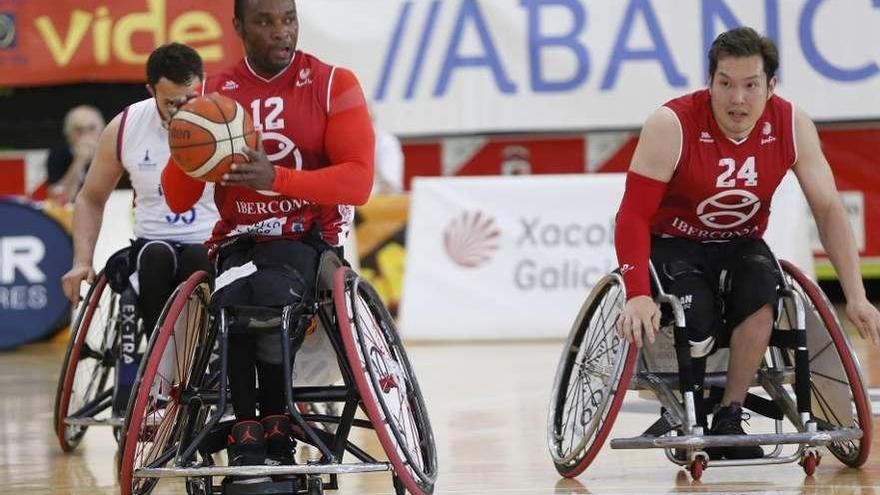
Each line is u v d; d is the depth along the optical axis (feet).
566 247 81.71
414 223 83.41
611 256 81.15
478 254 82.58
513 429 50.37
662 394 38.75
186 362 35.99
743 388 38.34
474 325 82.02
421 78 86.58
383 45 86.48
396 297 84.28
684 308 38.27
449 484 39.73
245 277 34.01
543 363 70.08
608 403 37.83
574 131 86.94
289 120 35.01
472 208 82.89
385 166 84.84
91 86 91.71
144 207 47.78
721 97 37.06
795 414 39.58
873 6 84.12
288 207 35.42
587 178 82.28
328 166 35.73
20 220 83.61
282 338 33.24
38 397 63.46
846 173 87.10
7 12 88.12
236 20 35.37
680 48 85.05
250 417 34.27
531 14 85.71
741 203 38.93
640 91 85.40
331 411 49.06
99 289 46.52
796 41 84.53
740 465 39.34
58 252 83.41
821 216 39.40
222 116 32.68
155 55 44.68
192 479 34.81
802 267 78.28
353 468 32.42
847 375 38.14
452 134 86.79
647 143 38.27
